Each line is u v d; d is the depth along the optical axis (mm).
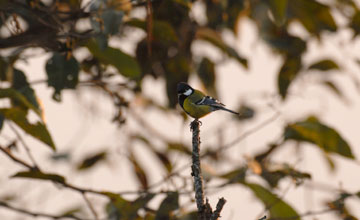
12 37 10031
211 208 6141
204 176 10109
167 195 9727
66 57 10195
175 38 11883
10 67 10078
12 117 8688
